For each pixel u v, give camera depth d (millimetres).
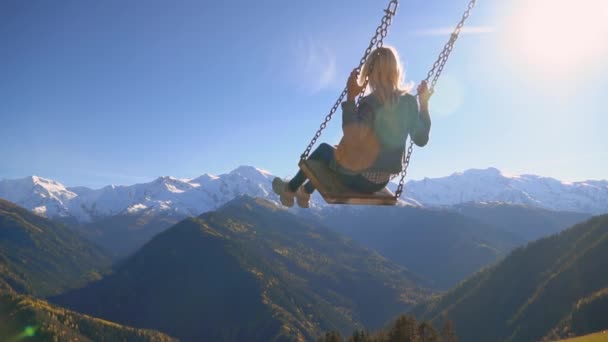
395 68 4129
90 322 196875
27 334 172000
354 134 4031
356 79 4273
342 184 4461
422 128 4477
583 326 145250
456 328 187875
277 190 5184
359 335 76125
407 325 68375
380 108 4109
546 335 153750
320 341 79188
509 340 165500
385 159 4230
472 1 5074
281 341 192000
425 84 5004
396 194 4621
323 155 4676
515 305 186250
